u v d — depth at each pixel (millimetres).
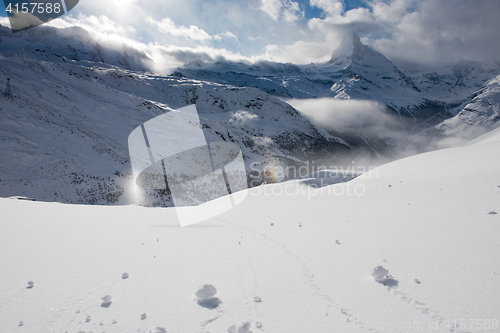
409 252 2695
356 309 1703
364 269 2395
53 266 2861
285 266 2654
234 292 2131
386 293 1899
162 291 2207
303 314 1700
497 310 1527
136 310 1886
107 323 1707
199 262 2939
